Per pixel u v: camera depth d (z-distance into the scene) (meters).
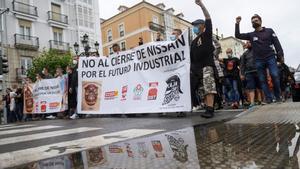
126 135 3.13
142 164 1.45
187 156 1.54
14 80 26.67
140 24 40.38
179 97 5.68
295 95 9.21
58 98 9.36
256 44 5.73
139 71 6.43
